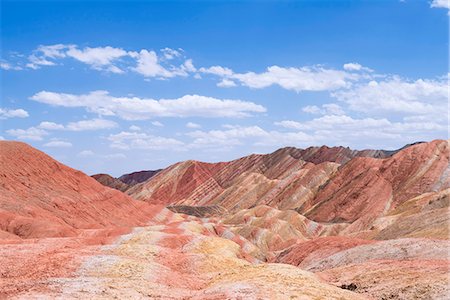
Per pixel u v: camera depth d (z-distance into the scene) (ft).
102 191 552.00
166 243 290.97
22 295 128.88
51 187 475.31
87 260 182.60
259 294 135.13
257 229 566.77
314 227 632.38
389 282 171.73
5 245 222.69
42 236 329.52
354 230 580.71
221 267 212.84
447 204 388.16
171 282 171.73
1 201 378.12
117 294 137.39
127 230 366.02
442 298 141.18
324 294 141.08
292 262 326.03
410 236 288.92
